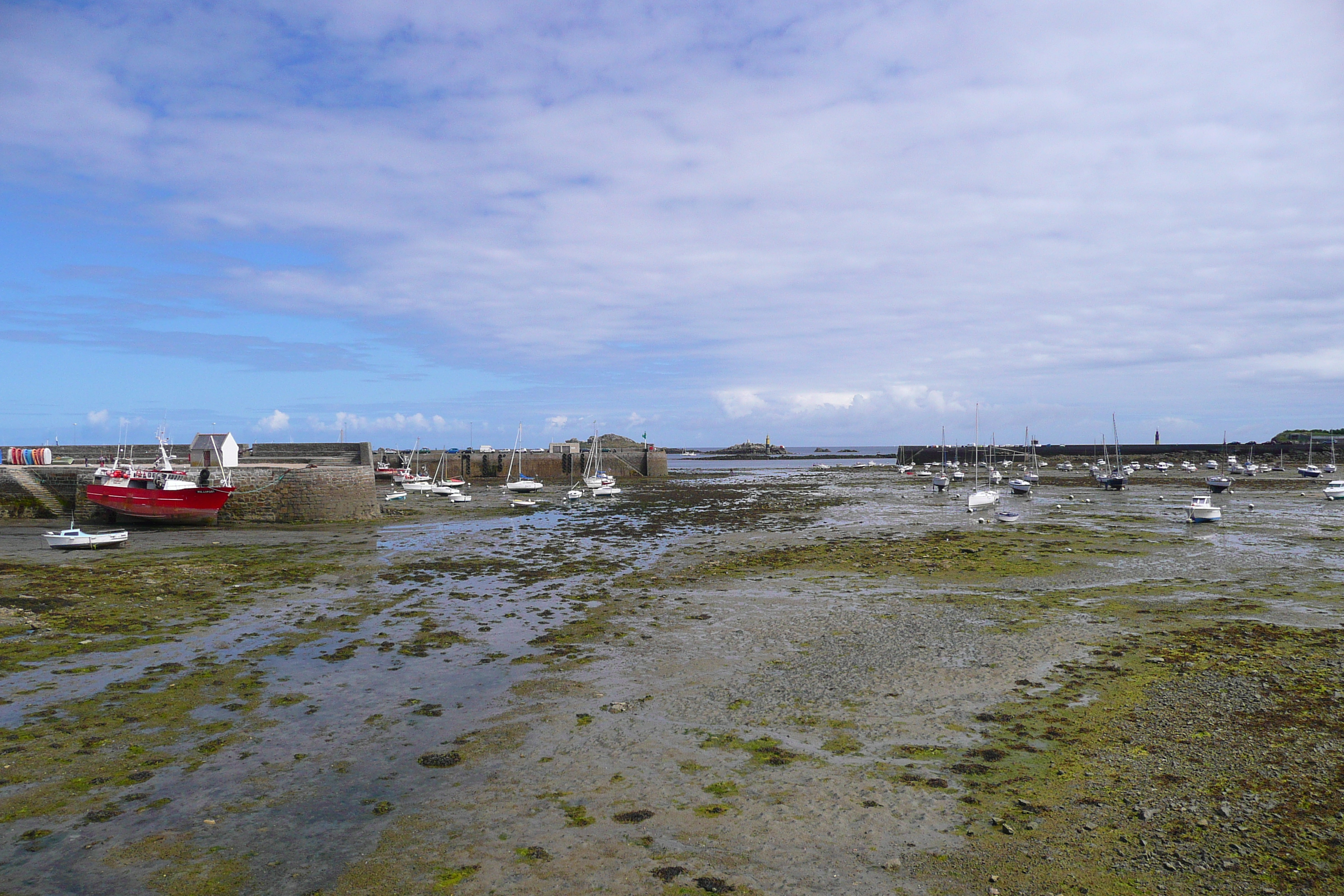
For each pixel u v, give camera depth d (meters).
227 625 19.05
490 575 26.31
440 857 8.44
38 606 20.38
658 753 11.20
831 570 27.12
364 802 9.76
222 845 8.72
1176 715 12.22
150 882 7.99
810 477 103.69
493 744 11.59
